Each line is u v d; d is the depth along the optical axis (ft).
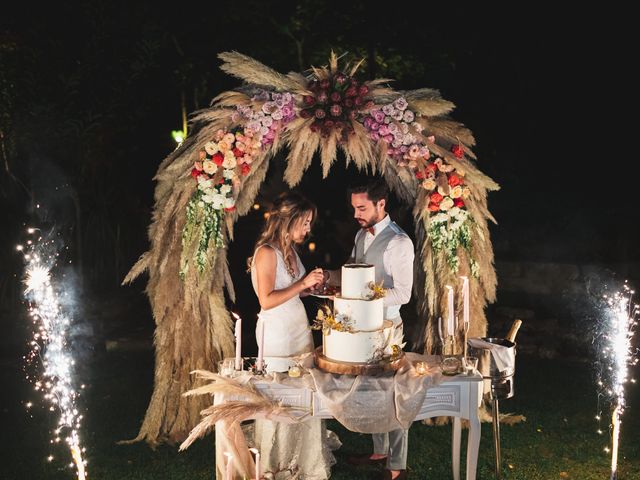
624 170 34.96
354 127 16.02
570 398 20.29
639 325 25.95
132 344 25.14
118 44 32.45
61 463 16.17
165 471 15.74
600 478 15.40
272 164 36.27
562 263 29.76
